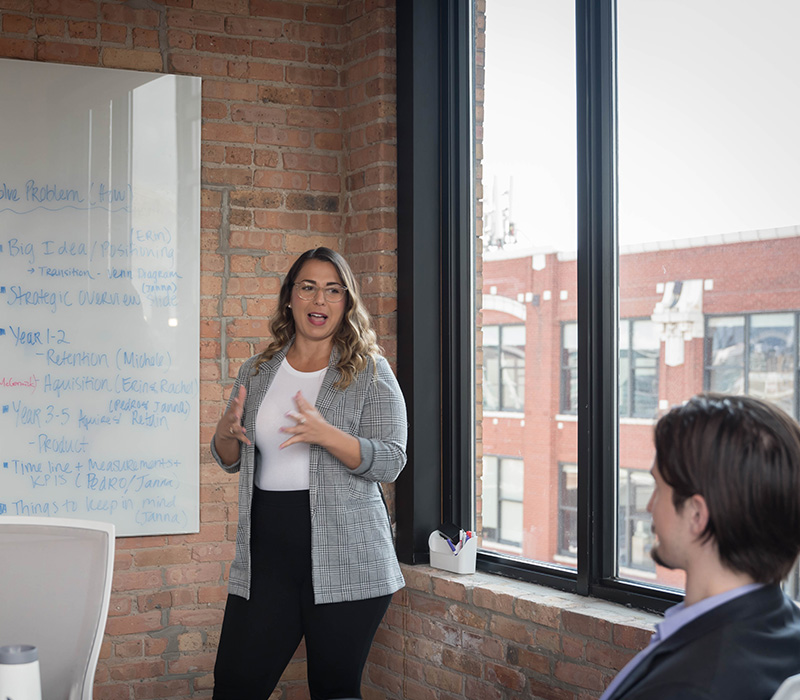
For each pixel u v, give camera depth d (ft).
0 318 9.83
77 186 10.10
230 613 7.73
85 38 10.21
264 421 7.73
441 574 9.86
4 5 9.94
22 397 9.88
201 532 10.53
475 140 10.45
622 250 8.39
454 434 10.50
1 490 9.80
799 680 2.79
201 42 10.66
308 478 7.52
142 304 10.32
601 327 8.54
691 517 3.01
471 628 9.29
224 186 10.72
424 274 10.60
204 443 10.56
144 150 10.34
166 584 10.41
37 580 6.40
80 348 10.09
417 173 10.56
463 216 10.55
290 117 11.02
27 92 9.93
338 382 7.71
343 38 11.22
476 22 10.43
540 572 9.26
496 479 10.00
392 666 10.39
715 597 2.94
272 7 10.95
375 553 7.60
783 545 2.91
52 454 9.96
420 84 10.58
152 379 10.33
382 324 10.76
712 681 2.69
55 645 6.31
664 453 3.07
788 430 2.95
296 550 7.48
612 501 8.52
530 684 8.56
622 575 8.44
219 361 10.64
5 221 9.85
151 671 10.36
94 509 10.09
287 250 10.98
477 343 10.36
